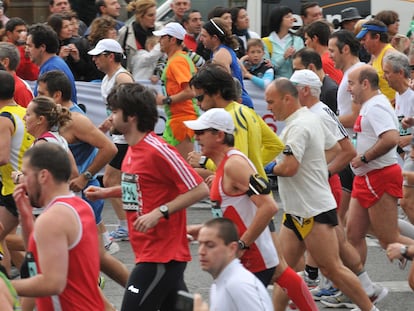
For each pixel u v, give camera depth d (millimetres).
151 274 20625
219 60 36031
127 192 20875
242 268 16969
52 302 18000
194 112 37375
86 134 26219
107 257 25109
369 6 57062
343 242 26672
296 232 24578
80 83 41938
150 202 20688
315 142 24047
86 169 26844
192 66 37125
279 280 22781
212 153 21188
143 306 20719
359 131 28109
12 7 51906
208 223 17078
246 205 21031
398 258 21734
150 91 20719
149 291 20656
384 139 27078
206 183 22641
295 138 23766
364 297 24672
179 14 45781
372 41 38594
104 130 32719
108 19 41875
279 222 38219
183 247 21031
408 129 34000
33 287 17156
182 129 37281
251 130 23266
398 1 58031
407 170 32938
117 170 34250
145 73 42562
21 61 40906
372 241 36281
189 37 44562
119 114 20562
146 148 20547
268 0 54750
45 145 18016
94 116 42406
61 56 41094
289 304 26922
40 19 52094
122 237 35062
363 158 27484
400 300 28859
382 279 31156
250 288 16562
